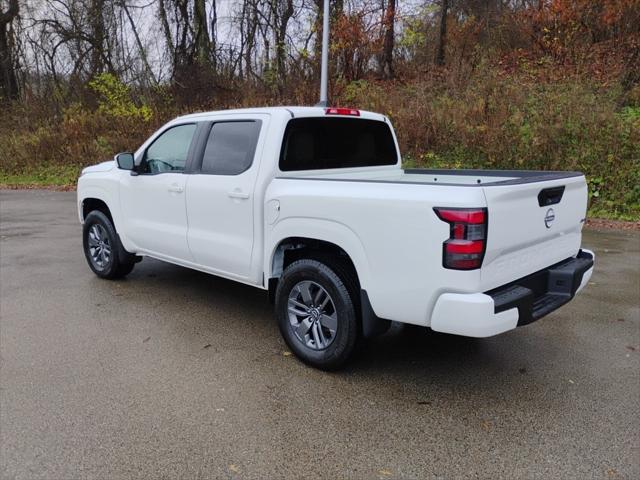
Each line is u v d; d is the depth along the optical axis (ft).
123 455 9.29
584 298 17.80
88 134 60.39
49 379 12.01
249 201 13.51
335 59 54.80
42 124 65.57
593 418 10.51
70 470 8.89
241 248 13.98
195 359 13.10
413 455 9.34
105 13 72.18
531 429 10.14
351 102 49.47
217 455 9.30
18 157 60.13
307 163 14.07
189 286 19.11
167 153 16.46
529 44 52.70
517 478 8.75
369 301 11.23
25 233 29.17
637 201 32.73
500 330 10.03
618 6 45.73
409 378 12.20
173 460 9.16
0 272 20.86
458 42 59.41
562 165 34.63
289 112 13.53
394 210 10.52
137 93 64.54
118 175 18.15
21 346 13.79
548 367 12.77
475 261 9.73
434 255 10.04
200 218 15.06
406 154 40.98
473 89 43.45
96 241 19.79
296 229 12.37
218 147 14.74
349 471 8.91
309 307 12.73
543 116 36.55
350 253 11.40
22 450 9.41
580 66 44.80
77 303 17.17
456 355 13.47
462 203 9.66
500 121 37.93
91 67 72.43
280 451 9.43
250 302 17.40
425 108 42.06
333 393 11.48
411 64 59.41
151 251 17.31
